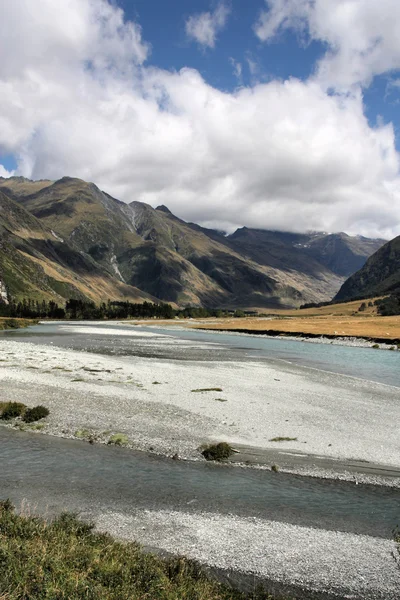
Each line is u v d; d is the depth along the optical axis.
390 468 17.95
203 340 98.81
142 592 8.73
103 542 10.79
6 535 10.07
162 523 12.70
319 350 76.75
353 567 10.76
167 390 33.41
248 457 18.98
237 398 31.05
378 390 36.16
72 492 14.63
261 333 123.44
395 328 120.69
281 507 14.12
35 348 64.69
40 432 22.02
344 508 14.16
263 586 9.88
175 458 18.67
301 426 23.91
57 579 8.34
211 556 11.05
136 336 106.31
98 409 26.64
